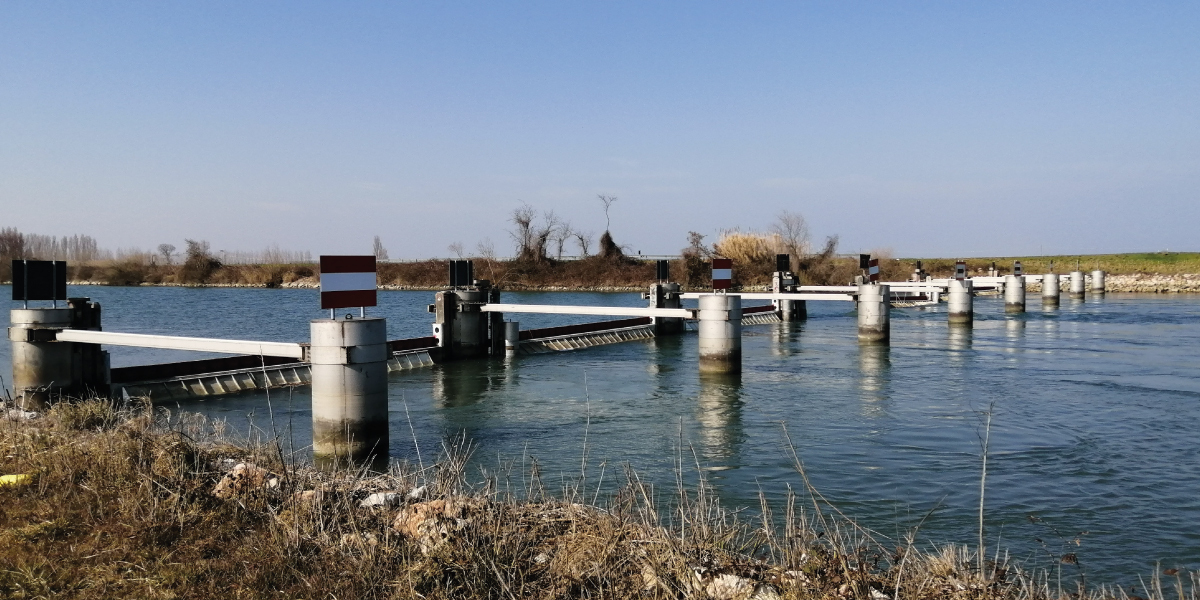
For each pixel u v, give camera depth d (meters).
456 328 26.00
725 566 5.87
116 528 6.48
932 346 28.53
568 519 6.74
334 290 11.85
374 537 6.20
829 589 5.57
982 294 63.00
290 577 5.75
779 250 78.69
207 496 7.19
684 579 5.64
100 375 16.05
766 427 14.88
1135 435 13.90
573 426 15.15
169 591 5.49
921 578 6.02
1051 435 13.95
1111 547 8.60
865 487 10.89
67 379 15.46
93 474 7.50
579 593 5.68
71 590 5.50
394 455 12.80
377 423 11.99
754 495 10.49
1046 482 11.05
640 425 15.20
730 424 15.20
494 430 14.83
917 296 56.34
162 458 7.72
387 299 69.75
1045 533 9.05
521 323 47.59
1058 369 22.25
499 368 23.86
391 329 40.91
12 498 7.16
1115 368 22.41
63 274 15.77
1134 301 54.50
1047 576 7.71
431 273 92.00
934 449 13.02
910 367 23.05
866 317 29.02
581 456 12.73
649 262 87.94
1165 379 20.33
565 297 70.75
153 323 44.69
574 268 87.62
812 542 6.92
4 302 63.81
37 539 6.31
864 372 22.14
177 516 6.70
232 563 5.93
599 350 28.91
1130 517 9.59
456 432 14.66
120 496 7.01
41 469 7.74
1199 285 67.50
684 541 6.28
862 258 42.50
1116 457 12.38
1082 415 15.70
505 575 5.75
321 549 6.15
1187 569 7.99
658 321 33.81
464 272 26.77
